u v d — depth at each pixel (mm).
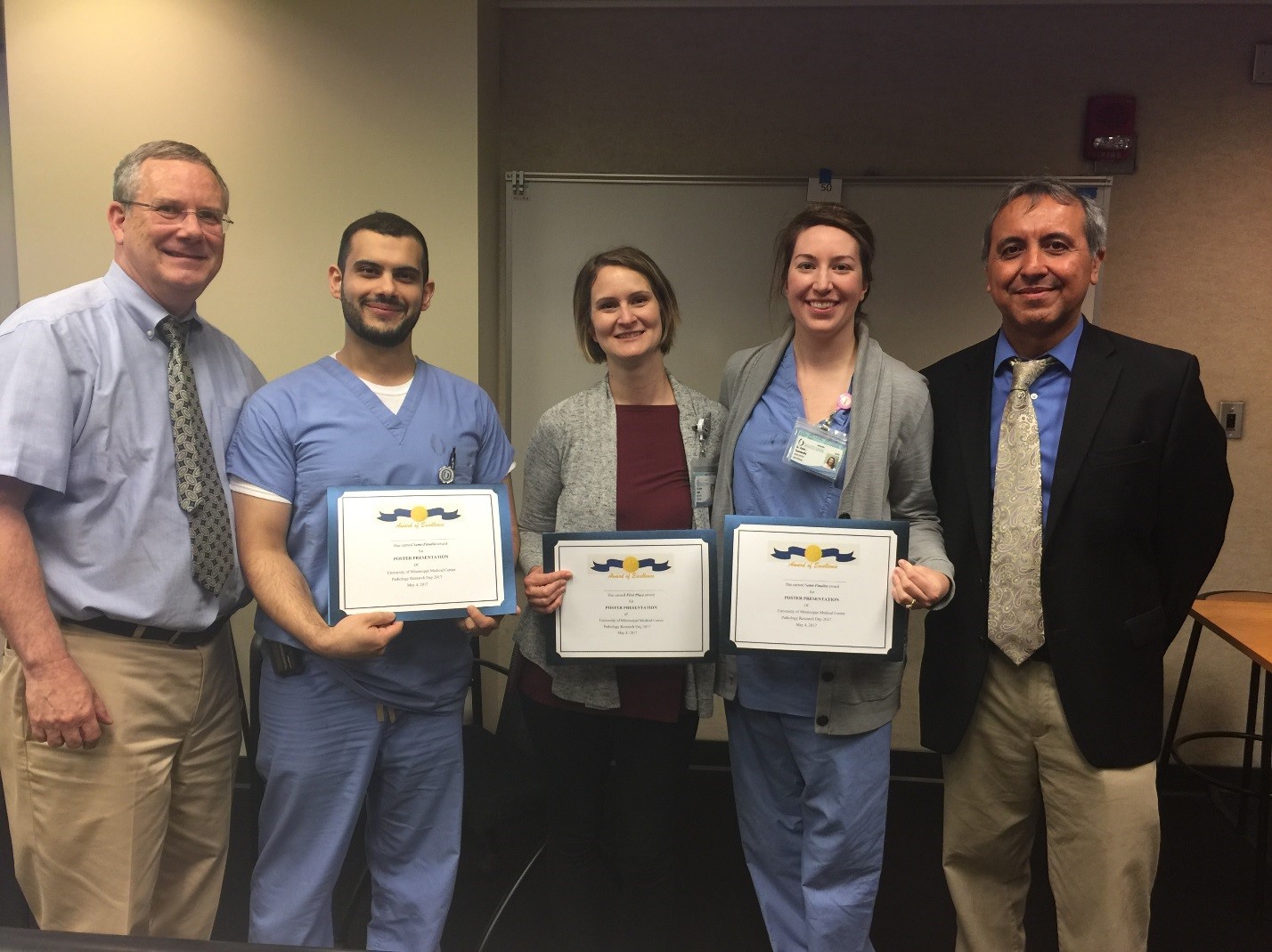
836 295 1499
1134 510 1473
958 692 1591
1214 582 2840
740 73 2795
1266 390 2760
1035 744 1562
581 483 1630
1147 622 1503
